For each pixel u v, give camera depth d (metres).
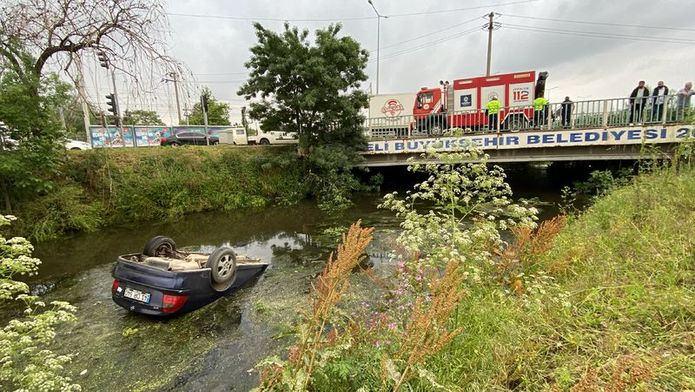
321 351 2.43
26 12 8.09
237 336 4.20
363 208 12.59
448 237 4.15
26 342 2.55
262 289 5.56
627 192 6.57
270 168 14.34
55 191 9.32
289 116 14.80
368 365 2.47
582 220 6.32
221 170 13.48
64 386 2.55
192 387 3.35
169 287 4.35
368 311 4.07
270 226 10.49
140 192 11.01
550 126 11.84
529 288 3.53
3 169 7.63
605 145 11.01
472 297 3.54
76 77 8.77
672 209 4.84
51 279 6.33
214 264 4.91
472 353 2.83
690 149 6.61
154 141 25.53
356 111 14.70
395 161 14.98
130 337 4.22
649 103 10.41
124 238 9.16
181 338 4.18
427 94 17.14
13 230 8.20
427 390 2.36
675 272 3.26
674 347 2.46
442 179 4.57
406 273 3.93
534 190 14.14
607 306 3.03
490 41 26.48
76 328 4.45
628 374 1.90
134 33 8.80
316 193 14.35
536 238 4.50
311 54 13.71
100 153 11.05
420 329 2.37
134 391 3.31
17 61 8.00
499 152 12.59
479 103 15.77
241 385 3.34
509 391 2.36
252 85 13.99
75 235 9.19
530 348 2.67
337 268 2.28
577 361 2.46
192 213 11.99
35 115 8.14
